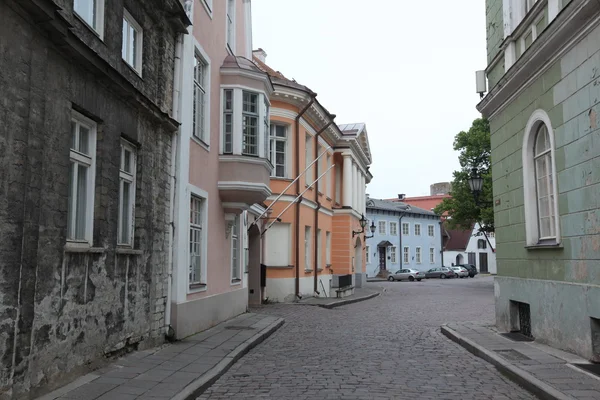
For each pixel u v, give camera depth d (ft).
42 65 20.71
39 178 20.51
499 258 43.29
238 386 25.77
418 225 223.92
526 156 37.63
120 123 28.48
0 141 18.19
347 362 32.09
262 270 73.36
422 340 41.70
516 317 40.68
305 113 81.56
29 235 19.83
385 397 23.29
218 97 47.32
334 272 103.24
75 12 23.73
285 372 29.07
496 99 42.73
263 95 50.37
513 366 27.96
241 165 47.44
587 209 29.17
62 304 22.54
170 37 36.70
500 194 43.21
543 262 35.09
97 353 25.98
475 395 23.81
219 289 47.29
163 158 35.19
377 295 102.06
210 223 44.75
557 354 30.94
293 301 77.82
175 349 33.12
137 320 30.99
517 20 39.96
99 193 26.22
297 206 78.89
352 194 107.65
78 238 25.07
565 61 31.53
